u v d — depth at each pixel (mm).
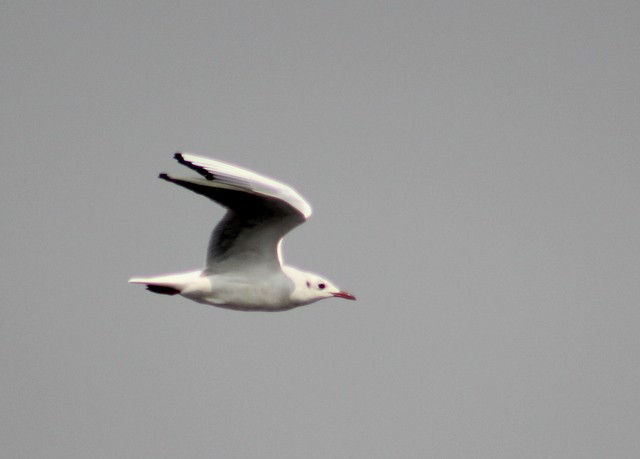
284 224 17547
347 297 18422
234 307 17984
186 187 16891
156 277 17688
